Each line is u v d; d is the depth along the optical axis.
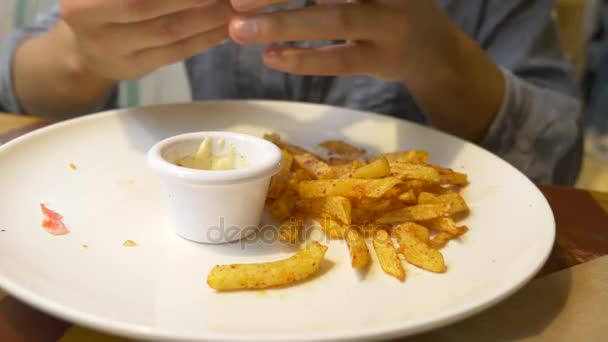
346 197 0.35
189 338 0.25
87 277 0.29
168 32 0.41
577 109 0.56
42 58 0.56
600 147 1.33
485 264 0.32
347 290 0.30
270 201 0.38
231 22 0.39
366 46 0.44
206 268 0.31
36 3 0.97
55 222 0.33
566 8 1.16
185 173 0.32
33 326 0.28
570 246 0.36
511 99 0.52
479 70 0.53
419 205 0.35
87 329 0.28
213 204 0.33
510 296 0.29
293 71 0.43
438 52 0.48
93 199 0.36
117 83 0.63
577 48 1.19
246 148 0.36
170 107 0.46
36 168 0.37
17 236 0.31
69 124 0.41
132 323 0.25
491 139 0.52
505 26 0.65
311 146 0.45
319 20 0.40
